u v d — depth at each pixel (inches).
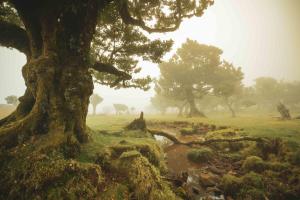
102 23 505.0
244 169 413.7
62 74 314.2
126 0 400.2
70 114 311.1
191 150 547.8
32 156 247.3
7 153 259.3
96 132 485.4
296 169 353.4
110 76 603.2
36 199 206.2
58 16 315.9
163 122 1195.9
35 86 318.3
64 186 221.5
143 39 530.9
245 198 302.2
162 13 510.3
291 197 299.1
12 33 382.0
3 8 401.4
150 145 423.5
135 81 599.8
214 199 311.6
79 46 328.8
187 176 379.9
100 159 300.2
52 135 280.4
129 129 633.6
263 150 490.0
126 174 274.1
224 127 847.7
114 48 533.6
